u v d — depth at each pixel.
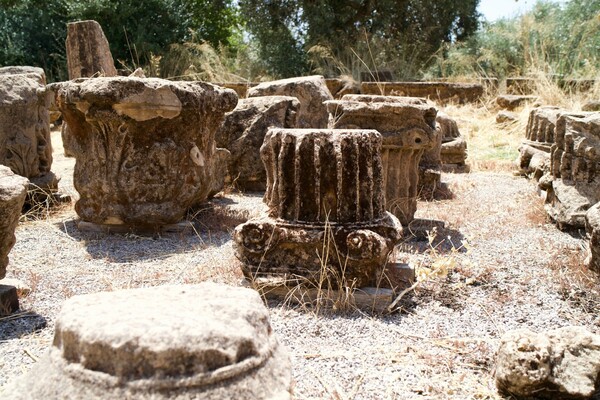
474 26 19.50
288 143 4.01
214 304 1.99
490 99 14.32
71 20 18.47
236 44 24.08
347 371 2.98
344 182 3.96
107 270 4.64
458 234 5.68
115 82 5.09
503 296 4.06
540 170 7.85
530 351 2.74
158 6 18.88
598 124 5.71
